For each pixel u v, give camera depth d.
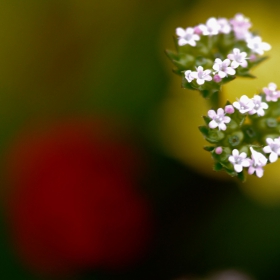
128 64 0.39
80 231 0.35
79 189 0.36
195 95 0.36
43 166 0.36
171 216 0.37
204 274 0.36
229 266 0.36
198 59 0.29
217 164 0.28
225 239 0.36
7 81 0.41
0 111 0.40
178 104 0.37
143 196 0.37
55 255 0.36
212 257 0.36
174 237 0.37
